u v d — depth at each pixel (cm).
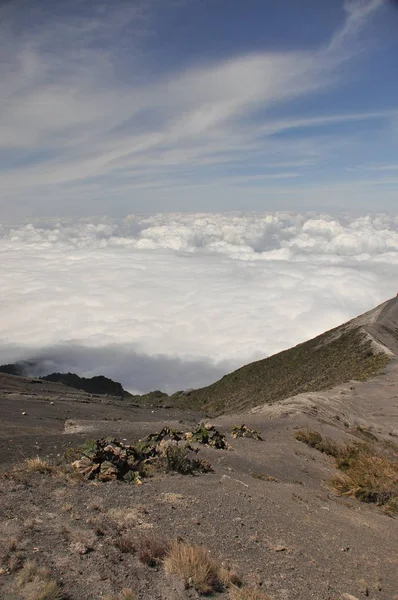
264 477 1334
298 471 1541
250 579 673
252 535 826
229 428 2191
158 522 799
